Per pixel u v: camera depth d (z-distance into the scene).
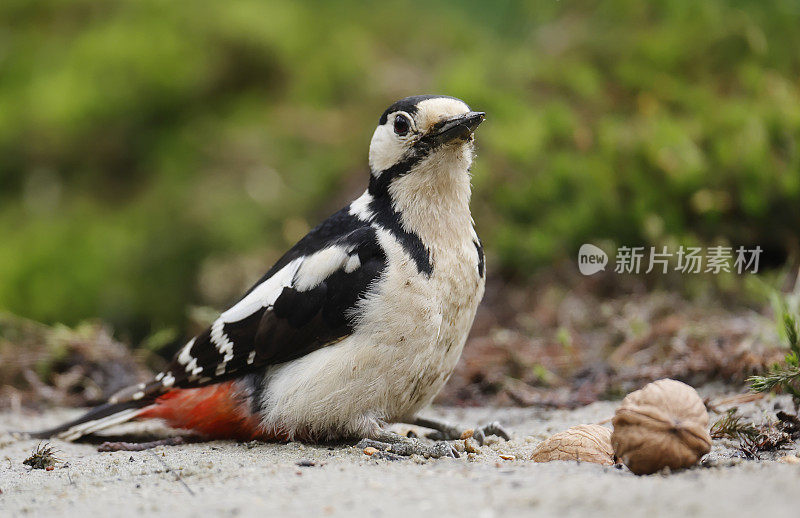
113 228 15.67
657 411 5.01
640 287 11.36
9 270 15.05
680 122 12.79
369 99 16.83
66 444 7.21
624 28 14.49
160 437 7.31
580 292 11.72
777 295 8.35
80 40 18.52
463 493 4.60
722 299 10.91
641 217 11.98
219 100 17.80
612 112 13.52
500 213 13.02
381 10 19.33
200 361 6.78
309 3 19.55
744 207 11.62
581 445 5.61
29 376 10.23
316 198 15.26
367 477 5.13
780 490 4.07
